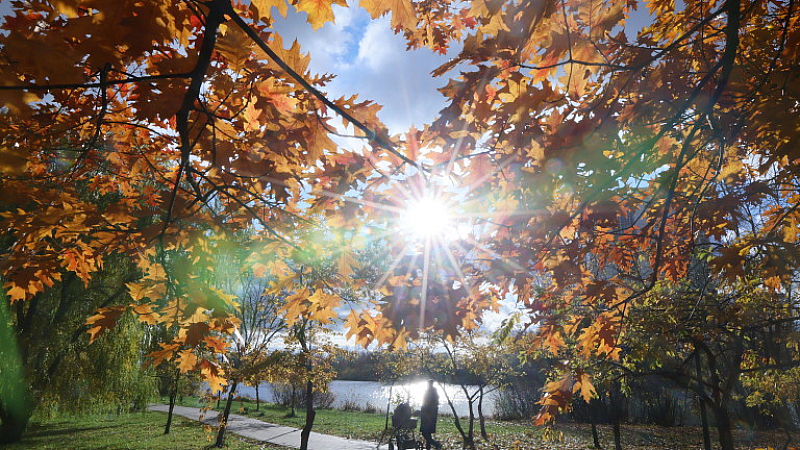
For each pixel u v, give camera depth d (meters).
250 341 13.69
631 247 3.55
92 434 18.56
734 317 5.90
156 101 1.68
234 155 2.19
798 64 1.90
